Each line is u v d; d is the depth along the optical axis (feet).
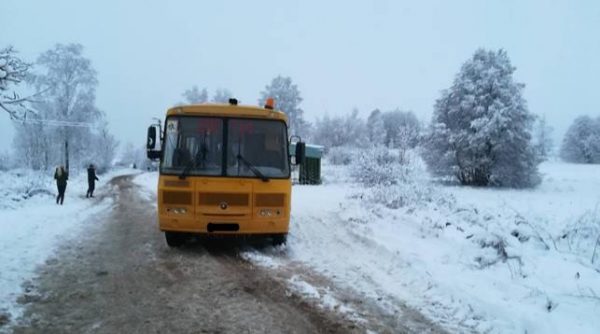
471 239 28.66
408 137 74.13
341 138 203.62
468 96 106.42
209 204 27.94
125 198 69.87
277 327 16.85
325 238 33.73
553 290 19.83
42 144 133.49
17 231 35.53
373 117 244.01
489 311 18.06
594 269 22.72
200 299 19.95
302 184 100.63
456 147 109.29
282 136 29.48
